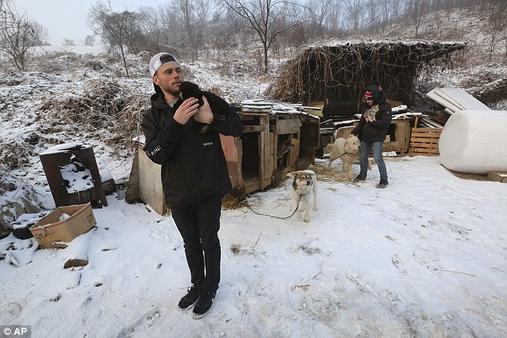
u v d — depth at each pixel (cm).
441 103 744
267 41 1764
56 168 342
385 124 438
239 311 213
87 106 607
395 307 216
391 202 404
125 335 195
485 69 1265
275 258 276
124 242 299
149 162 371
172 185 188
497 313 210
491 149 484
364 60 862
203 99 170
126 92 657
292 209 377
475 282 242
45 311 212
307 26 1758
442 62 974
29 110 625
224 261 271
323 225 339
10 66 1291
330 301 222
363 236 314
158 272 255
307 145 600
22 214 320
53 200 384
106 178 419
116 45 1936
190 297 214
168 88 179
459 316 207
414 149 679
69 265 256
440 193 438
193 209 199
